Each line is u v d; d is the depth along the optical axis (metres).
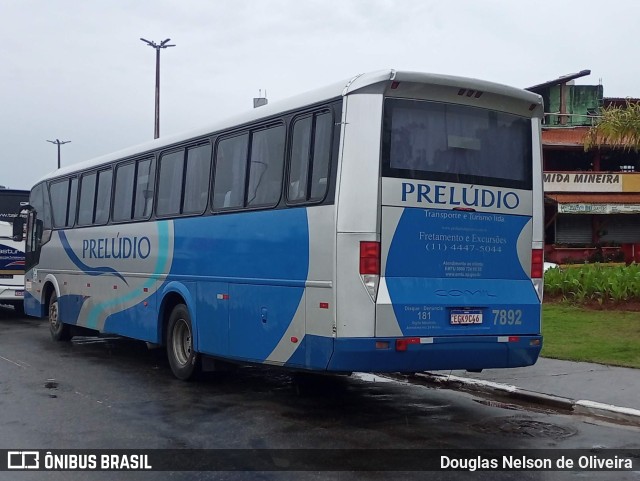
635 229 39.56
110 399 9.27
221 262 9.41
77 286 14.05
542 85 40.78
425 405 9.03
